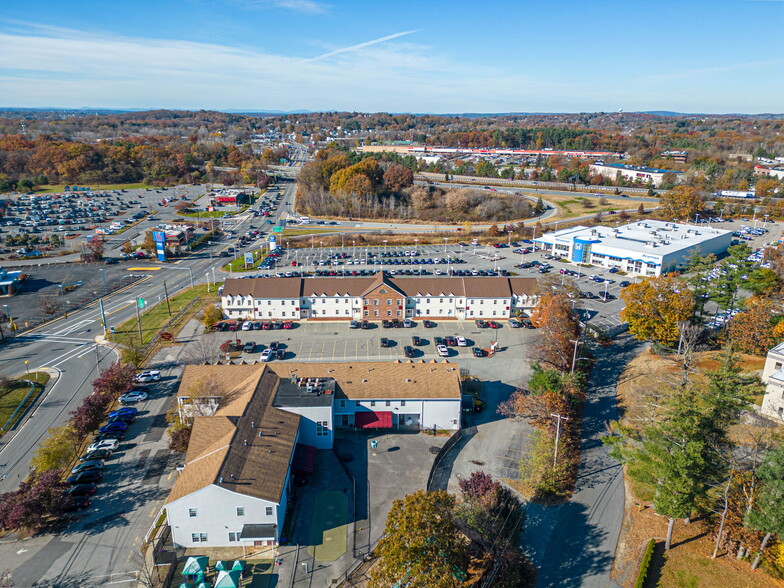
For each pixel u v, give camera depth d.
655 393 81.56
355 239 190.12
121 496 61.12
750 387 78.31
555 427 70.38
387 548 44.66
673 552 54.81
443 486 64.19
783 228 195.25
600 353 100.19
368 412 74.88
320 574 51.31
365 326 111.62
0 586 48.75
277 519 54.12
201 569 49.81
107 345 102.81
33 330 110.50
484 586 48.19
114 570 51.00
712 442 56.25
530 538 56.97
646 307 94.06
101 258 165.50
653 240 158.38
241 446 59.06
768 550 51.59
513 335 108.06
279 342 104.31
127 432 73.62
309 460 65.38
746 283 109.62
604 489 64.44
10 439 72.19
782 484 47.16
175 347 101.88
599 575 52.31
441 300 115.50
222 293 115.19
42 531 55.88
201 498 52.72
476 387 87.31
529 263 157.62
